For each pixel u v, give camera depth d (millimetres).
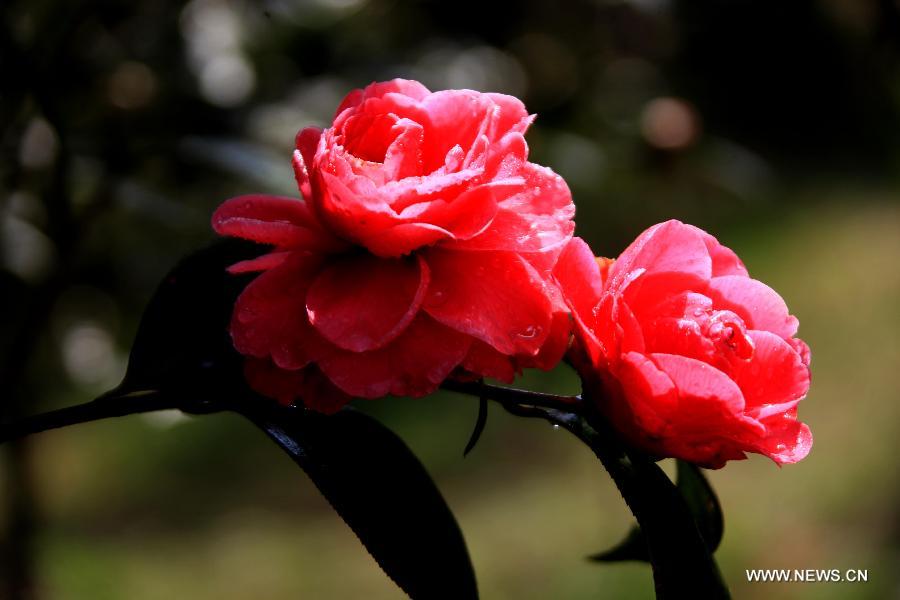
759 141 3176
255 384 802
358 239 792
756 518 2057
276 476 2414
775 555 1954
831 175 3373
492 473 2301
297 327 795
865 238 3064
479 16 1624
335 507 822
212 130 1165
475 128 801
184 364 845
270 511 2287
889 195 3311
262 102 1229
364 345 785
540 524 2104
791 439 796
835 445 2254
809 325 2707
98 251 1279
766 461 2229
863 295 2779
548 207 803
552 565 1983
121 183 1034
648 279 803
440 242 796
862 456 2186
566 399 812
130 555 2094
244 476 2412
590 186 1857
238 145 1017
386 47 1458
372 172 792
